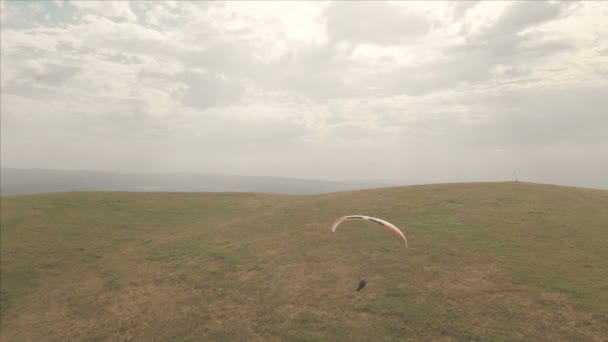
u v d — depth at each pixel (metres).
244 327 14.29
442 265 17.80
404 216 26.30
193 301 16.72
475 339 12.16
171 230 29.16
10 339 15.43
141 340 14.25
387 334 12.92
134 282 19.41
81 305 17.55
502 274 16.34
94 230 29.34
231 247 23.03
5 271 21.95
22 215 31.88
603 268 16.31
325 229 24.84
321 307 15.12
